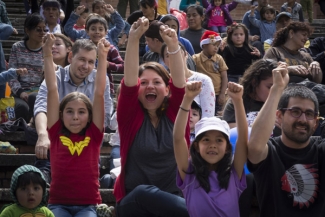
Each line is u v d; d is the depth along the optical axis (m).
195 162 5.20
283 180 5.19
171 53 5.52
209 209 5.11
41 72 8.87
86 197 5.81
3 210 5.55
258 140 5.02
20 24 13.60
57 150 5.88
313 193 5.18
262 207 5.29
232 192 5.18
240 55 10.36
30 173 5.55
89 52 6.86
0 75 7.85
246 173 5.79
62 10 12.71
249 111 6.31
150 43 8.02
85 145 5.88
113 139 7.25
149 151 5.52
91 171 5.86
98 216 5.76
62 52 8.13
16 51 8.90
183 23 13.01
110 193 6.39
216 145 5.17
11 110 8.29
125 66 5.44
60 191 5.80
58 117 5.95
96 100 5.93
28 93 8.70
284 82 5.04
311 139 5.34
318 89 7.04
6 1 15.62
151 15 11.82
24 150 8.05
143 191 5.34
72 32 11.05
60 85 6.90
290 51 8.24
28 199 5.52
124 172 5.60
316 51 10.10
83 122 5.91
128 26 12.01
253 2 13.98
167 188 5.57
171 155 5.56
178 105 5.60
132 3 14.23
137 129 5.56
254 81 6.26
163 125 5.61
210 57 9.70
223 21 13.77
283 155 5.23
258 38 12.78
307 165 5.20
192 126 6.50
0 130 8.00
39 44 8.92
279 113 5.26
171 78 5.61
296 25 8.20
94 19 9.76
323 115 7.01
